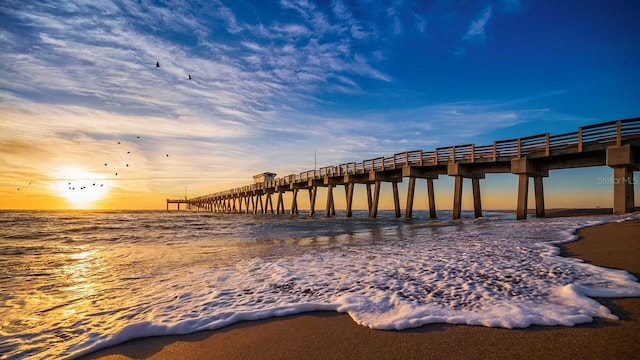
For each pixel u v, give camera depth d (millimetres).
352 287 5133
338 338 3297
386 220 28469
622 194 14773
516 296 4215
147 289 5914
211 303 4715
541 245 8000
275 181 47906
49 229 22203
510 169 20688
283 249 10672
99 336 3797
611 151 14961
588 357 2596
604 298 3930
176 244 13422
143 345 3436
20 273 7750
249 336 3494
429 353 2854
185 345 3373
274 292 5129
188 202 148750
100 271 7852
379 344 3100
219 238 15680
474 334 3166
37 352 3500
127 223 29516
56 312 4812
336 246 10836
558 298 4035
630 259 5867
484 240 9781
